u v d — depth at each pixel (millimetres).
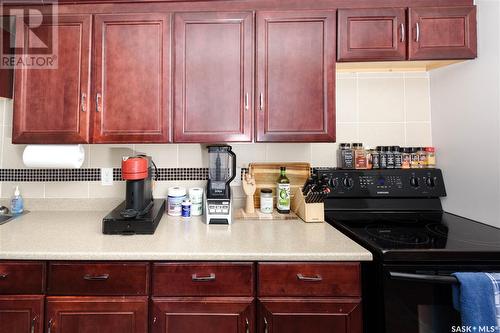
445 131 1488
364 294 1007
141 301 971
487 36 1218
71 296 973
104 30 1287
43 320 970
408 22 1269
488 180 1237
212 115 1289
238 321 975
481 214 1276
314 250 986
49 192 1577
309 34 1283
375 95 1625
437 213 1456
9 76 1376
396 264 926
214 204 1300
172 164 1599
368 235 1104
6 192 1569
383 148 1563
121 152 1588
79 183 1583
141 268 973
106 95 1284
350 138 1623
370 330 972
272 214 1442
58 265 970
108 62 1285
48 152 1360
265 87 1282
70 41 1290
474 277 857
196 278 969
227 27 1289
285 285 971
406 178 1504
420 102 1616
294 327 964
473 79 1302
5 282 969
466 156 1353
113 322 969
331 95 1279
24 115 1285
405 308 918
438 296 917
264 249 996
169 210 1445
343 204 1481
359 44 1279
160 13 1288
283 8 1296
